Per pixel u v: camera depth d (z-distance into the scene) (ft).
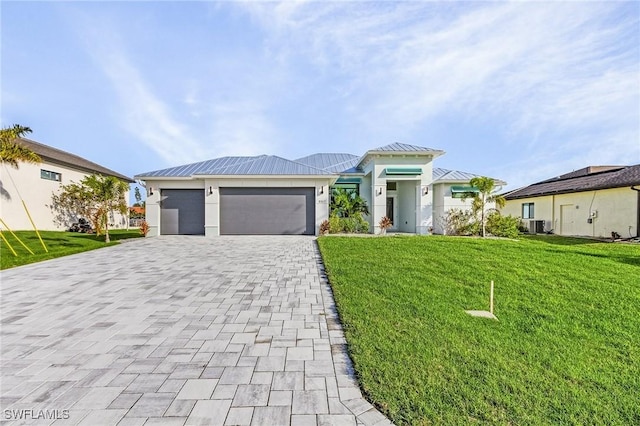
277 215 63.67
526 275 26.30
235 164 70.44
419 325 16.11
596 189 67.87
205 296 22.26
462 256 34.50
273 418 9.55
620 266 29.96
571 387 10.89
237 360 13.17
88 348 14.34
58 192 79.30
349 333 15.16
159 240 55.01
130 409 10.01
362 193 75.97
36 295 22.59
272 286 24.79
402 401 10.08
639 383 11.24
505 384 10.98
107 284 25.50
